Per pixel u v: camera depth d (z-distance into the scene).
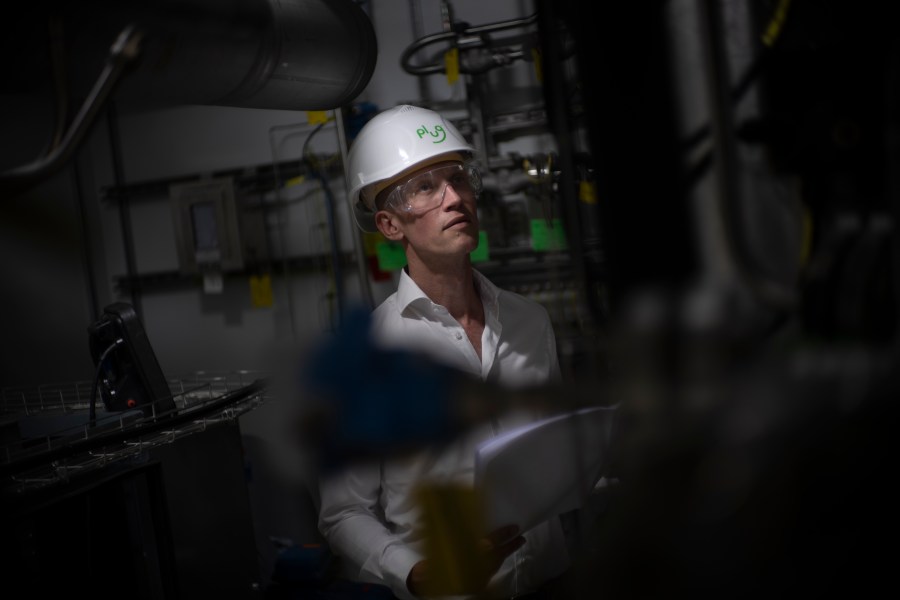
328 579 1.52
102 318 1.37
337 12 1.13
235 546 1.47
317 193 2.72
